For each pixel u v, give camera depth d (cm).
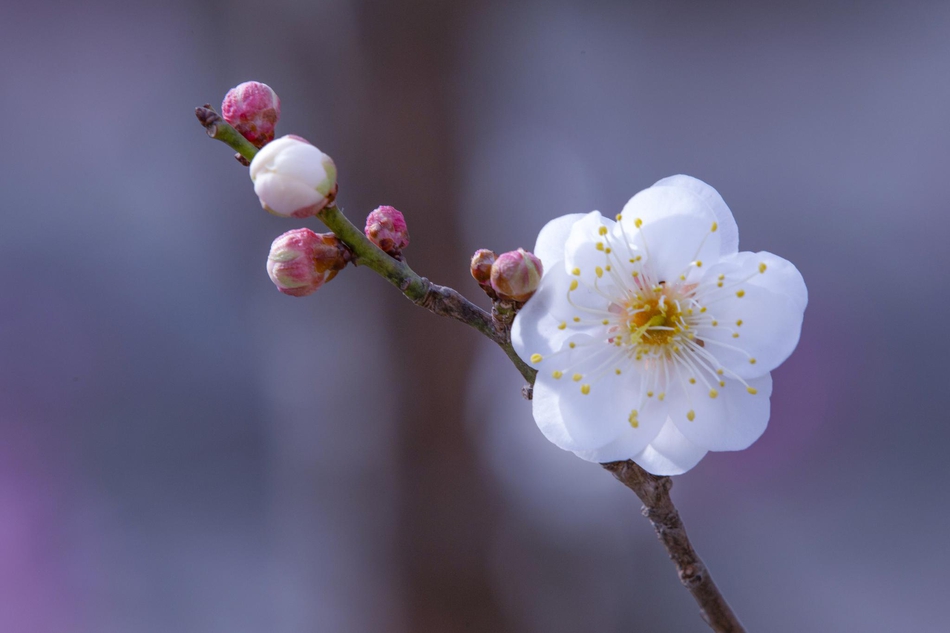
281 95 56
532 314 30
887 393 75
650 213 30
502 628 50
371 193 50
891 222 84
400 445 50
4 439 80
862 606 65
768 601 66
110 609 70
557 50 84
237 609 69
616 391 30
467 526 49
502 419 54
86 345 85
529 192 74
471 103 52
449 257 50
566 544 60
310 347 65
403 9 49
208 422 82
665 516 30
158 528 76
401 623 49
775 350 30
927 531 67
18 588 71
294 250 30
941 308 78
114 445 81
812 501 71
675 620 62
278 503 72
